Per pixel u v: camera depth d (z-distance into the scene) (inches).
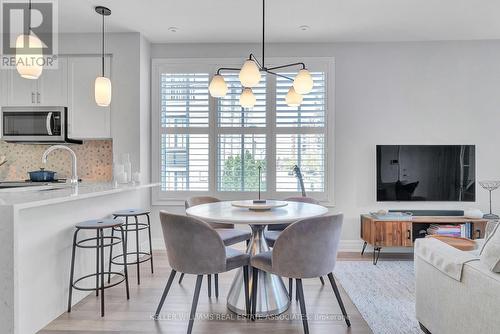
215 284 97.4
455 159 143.9
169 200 151.6
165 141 151.3
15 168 153.1
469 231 129.3
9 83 140.9
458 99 146.1
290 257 72.2
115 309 88.4
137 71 139.6
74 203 92.4
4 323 66.7
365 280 110.6
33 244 76.7
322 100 147.8
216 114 149.9
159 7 116.3
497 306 49.7
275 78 148.9
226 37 144.0
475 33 138.3
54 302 83.5
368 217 135.5
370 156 148.0
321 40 146.3
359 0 110.9
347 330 77.7
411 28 133.3
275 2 112.3
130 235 129.6
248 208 91.0
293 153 148.5
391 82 147.5
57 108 137.6
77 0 111.3
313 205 100.0
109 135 140.6
